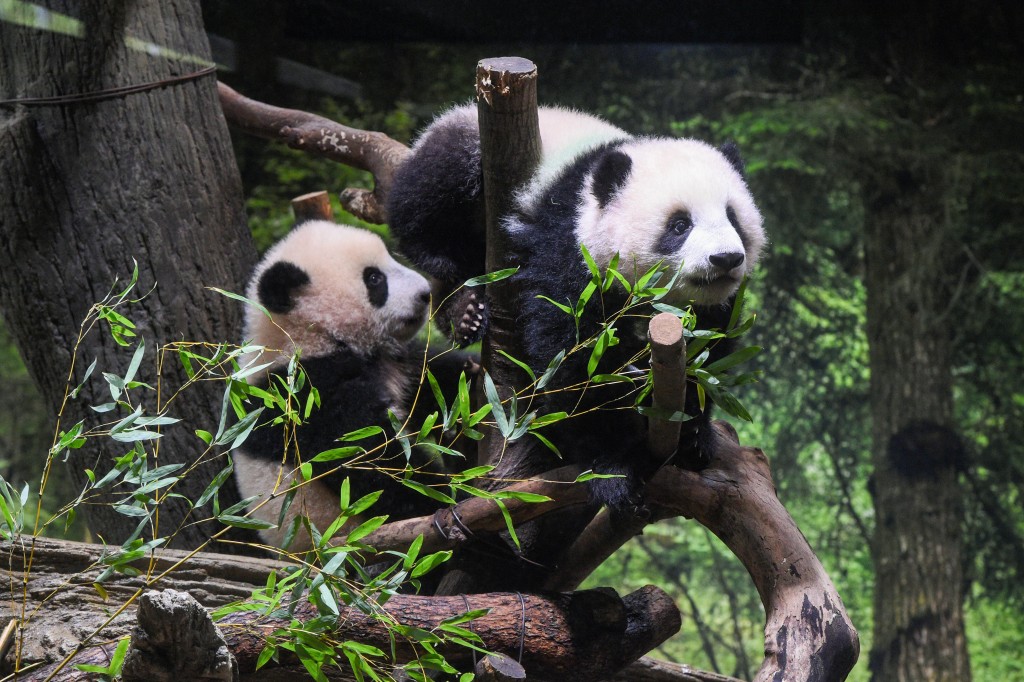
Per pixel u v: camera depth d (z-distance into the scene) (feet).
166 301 14.17
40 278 14.02
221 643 7.35
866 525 39.19
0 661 9.02
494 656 8.91
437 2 20.67
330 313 14.29
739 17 26.96
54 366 14.11
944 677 36.19
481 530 10.56
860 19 36.96
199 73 15.01
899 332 38.17
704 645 36.81
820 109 35.14
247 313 14.53
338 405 13.74
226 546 14.24
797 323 38.70
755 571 9.73
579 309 9.85
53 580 10.72
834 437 38.96
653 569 37.96
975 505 38.93
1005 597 38.29
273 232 29.55
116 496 13.97
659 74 34.99
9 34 14.24
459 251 14.85
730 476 10.37
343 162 17.25
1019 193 36.60
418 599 9.72
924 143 36.70
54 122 14.15
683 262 10.40
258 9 18.90
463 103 16.39
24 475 38.32
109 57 14.23
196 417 14.06
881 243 38.75
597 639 9.99
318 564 9.74
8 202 13.99
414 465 13.57
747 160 34.96
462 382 8.93
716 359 11.77
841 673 8.86
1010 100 37.22
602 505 10.63
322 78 21.48
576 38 23.63
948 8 37.40
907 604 37.04
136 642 7.08
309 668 8.35
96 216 14.08
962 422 39.27
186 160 14.66
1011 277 38.47
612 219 11.25
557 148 12.68
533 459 12.17
